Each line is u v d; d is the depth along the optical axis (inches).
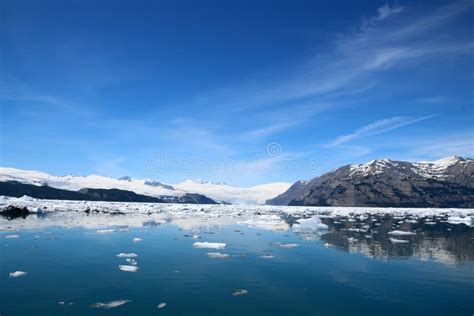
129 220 1691.7
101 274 579.5
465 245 959.6
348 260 727.7
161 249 826.2
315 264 684.7
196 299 463.5
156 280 550.3
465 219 2117.4
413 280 572.7
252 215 2490.2
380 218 2404.0
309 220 1539.1
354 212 3575.3
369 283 551.8
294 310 430.3
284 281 558.6
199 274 592.4
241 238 1061.1
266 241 1000.2
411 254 807.1
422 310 435.8
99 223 1461.6
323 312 425.4
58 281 535.2
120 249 815.1
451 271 636.7
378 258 753.0
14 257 708.0
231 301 458.3
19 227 1218.6
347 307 443.8
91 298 460.4
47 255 731.4
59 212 2159.2
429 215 2987.2
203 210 3196.4
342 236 1152.2
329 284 544.7
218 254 758.5
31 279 545.6
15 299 452.4
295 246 901.8
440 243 999.0
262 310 429.1
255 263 685.3
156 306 434.6
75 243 888.3
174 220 1779.0
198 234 1144.2
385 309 437.7
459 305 454.0
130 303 443.5
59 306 428.5
